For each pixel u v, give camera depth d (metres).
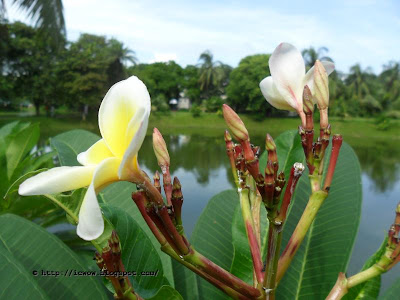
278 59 1.06
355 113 53.81
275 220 0.82
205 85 72.38
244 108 58.94
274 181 0.79
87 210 0.68
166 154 0.91
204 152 24.66
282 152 1.71
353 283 0.89
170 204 0.86
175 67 75.75
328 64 1.07
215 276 0.86
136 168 0.79
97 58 43.59
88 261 1.97
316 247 1.43
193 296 1.39
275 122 51.25
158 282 1.24
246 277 1.30
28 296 0.96
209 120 52.81
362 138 43.16
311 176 0.92
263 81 1.13
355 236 1.38
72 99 42.81
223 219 1.61
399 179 16.97
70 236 2.64
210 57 70.38
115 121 0.80
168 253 0.89
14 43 39.56
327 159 1.66
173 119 52.97
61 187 0.76
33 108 65.56
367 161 24.53
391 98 59.91
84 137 2.03
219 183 12.84
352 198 1.49
